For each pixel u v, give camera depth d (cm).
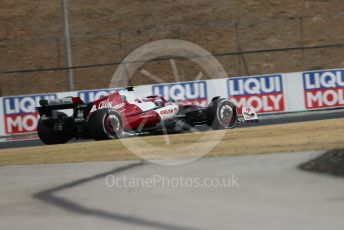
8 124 7581
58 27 12262
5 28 12331
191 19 12225
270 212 2284
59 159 4050
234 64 10819
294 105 7775
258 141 4194
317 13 12038
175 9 12600
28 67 11144
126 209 2488
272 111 7775
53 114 5566
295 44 11206
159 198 2630
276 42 11294
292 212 2262
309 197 2425
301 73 7800
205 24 12000
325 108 7825
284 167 2958
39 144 6219
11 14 12738
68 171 3466
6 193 2991
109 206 2559
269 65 10725
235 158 3369
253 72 10600
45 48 11600
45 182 3186
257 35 11519
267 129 5266
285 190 2555
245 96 7769
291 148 3562
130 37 11756
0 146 6344
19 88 10612
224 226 2156
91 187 2958
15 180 3338
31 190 3008
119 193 2784
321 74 7825
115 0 13062
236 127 6006
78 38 11812
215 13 12344
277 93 7775
